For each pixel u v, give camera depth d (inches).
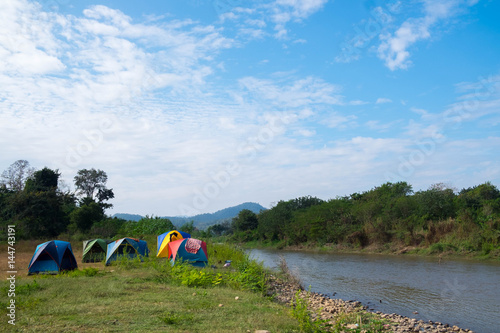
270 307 390.6
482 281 772.0
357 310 514.3
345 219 2020.2
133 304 358.0
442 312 529.3
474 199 1541.6
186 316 319.3
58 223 1641.2
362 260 1298.0
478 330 444.5
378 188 2133.4
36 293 398.6
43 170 2037.4
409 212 1701.5
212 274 587.2
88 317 307.0
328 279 858.8
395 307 563.5
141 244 832.9
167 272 589.9
